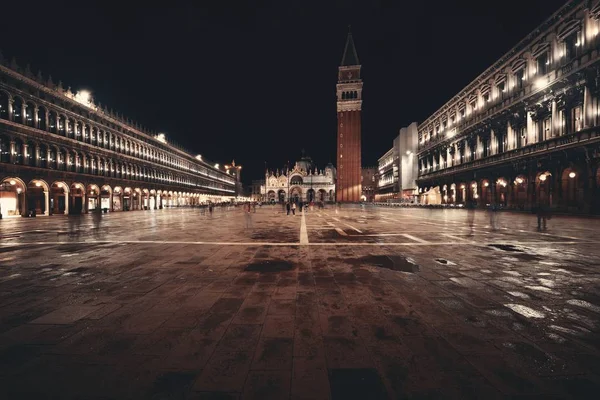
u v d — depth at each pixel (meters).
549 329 4.03
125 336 3.86
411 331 3.97
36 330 4.04
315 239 12.74
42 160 35.34
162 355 3.40
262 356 3.36
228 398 2.67
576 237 12.90
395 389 2.78
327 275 6.80
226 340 3.74
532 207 33.53
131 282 6.30
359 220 24.69
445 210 44.75
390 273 6.96
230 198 140.00
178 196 77.44
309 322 4.26
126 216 33.88
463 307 4.82
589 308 4.78
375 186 139.88
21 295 5.49
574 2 28.77
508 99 39.34
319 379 2.94
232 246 10.94
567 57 30.44
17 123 31.75
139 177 58.16
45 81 36.16
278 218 28.41
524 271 7.12
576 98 28.55
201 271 7.21
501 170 39.81
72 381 2.94
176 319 4.39
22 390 2.81
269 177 152.38
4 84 30.70
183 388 2.82
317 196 149.62
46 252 9.81
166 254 9.39
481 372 3.04
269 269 7.39
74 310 4.77
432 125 67.38
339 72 98.88
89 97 44.38
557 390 2.76
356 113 96.25
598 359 3.29
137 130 58.16
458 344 3.62
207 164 106.81
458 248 10.33
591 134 26.36
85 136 43.31
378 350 3.48
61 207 38.00
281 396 2.69
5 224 21.89
